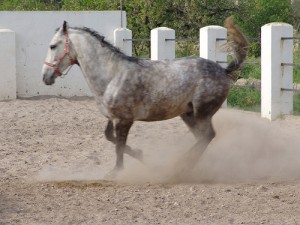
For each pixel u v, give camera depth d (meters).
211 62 11.58
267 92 17.47
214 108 11.48
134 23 27.48
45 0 36.12
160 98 11.23
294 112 18.45
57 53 11.45
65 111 19.19
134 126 16.19
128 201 9.87
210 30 19.16
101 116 18.25
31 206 9.64
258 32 29.27
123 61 11.27
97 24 22.69
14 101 21.20
